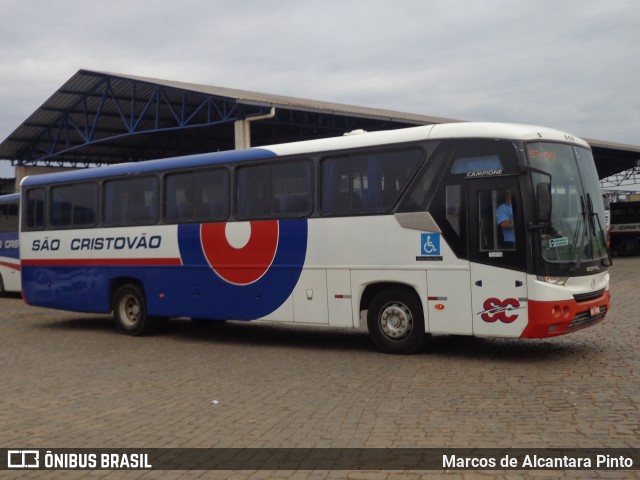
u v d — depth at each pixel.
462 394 8.15
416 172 10.73
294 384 9.12
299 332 14.64
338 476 5.50
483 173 10.13
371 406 7.71
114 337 14.61
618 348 10.94
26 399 8.73
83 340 14.25
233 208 12.80
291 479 5.47
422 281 10.62
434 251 10.49
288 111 30.14
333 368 10.19
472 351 11.16
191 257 13.39
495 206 10.02
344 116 29.16
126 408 8.09
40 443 6.73
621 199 53.47
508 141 9.98
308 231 11.80
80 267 15.41
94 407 8.19
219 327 15.80
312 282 11.76
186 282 13.49
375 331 11.25
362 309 11.53
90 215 15.28
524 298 9.73
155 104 32.84
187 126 28.75
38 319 18.33
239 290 12.70
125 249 14.51
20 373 10.63
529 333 9.69
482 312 10.09
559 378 8.84
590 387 8.26
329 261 11.55
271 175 12.34
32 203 16.50
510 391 8.21
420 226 10.62
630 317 14.71
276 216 12.22
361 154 11.30
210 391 8.88
